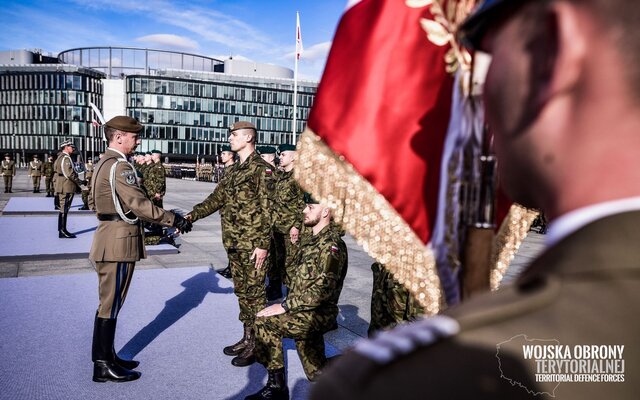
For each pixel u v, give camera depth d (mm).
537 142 396
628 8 351
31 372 3523
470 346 324
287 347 4211
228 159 7535
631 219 335
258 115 86250
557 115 379
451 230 944
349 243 10078
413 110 1053
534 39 394
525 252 8383
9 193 22750
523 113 406
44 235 10000
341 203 1075
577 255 348
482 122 871
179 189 28594
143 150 79875
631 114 348
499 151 455
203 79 86875
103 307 3439
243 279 3992
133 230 3562
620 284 323
